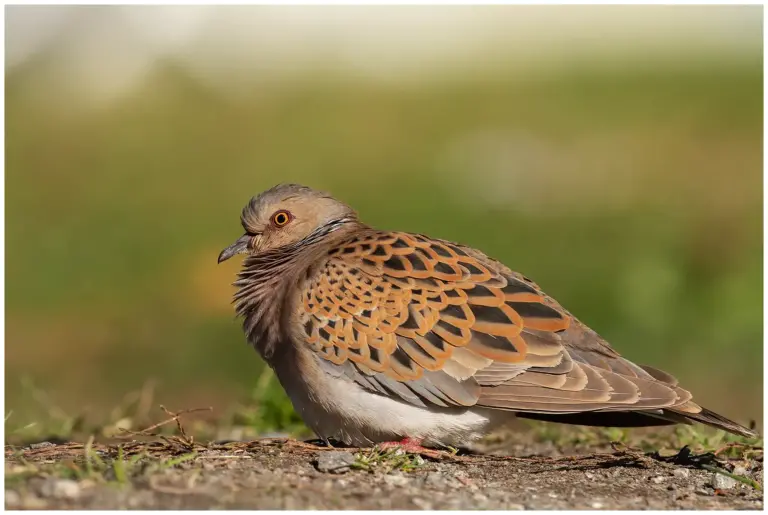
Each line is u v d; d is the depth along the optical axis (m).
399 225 18.50
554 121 23.72
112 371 14.84
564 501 6.47
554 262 16.94
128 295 17.03
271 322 7.62
